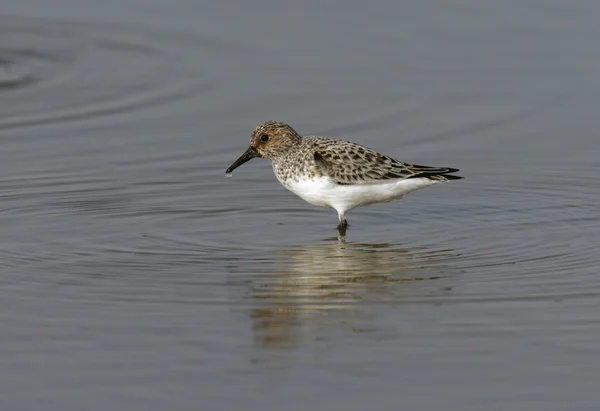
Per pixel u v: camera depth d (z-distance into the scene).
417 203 16.20
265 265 13.26
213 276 12.80
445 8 27.05
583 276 12.70
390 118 20.17
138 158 18.19
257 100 21.28
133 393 9.58
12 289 12.23
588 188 16.80
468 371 10.02
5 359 10.27
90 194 16.38
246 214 15.62
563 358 10.28
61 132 19.55
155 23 27.22
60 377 9.89
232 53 24.47
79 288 12.30
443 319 11.33
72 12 28.53
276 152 14.91
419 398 9.48
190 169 17.67
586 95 21.27
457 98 21.22
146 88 22.38
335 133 19.41
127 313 11.50
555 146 18.78
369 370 10.05
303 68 23.16
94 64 24.23
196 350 10.52
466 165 17.94
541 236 14.46
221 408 9.30
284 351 10.50
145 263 13.25
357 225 15.12
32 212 15.47
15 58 24.81
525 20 25.88
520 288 12.30
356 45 24.59
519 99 21.11
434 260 13.46
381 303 11.86
